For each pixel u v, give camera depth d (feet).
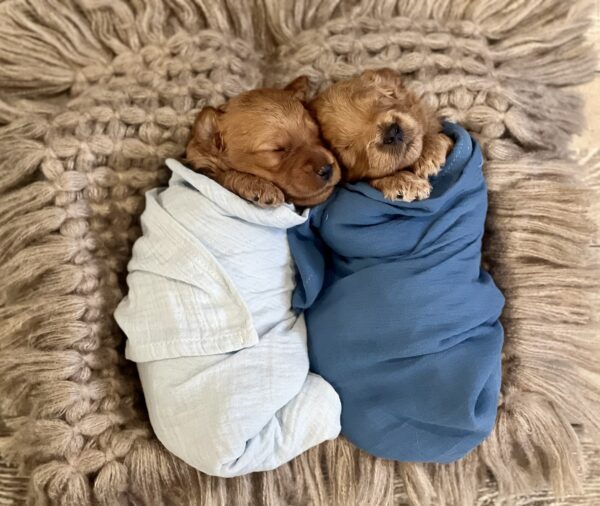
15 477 3.14
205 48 3.36
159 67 3.30
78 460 2.86
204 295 2.83
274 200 2.82
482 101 3.29
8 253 3.05
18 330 2.97
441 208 2.93
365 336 2.90
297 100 2.92
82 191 3.08
